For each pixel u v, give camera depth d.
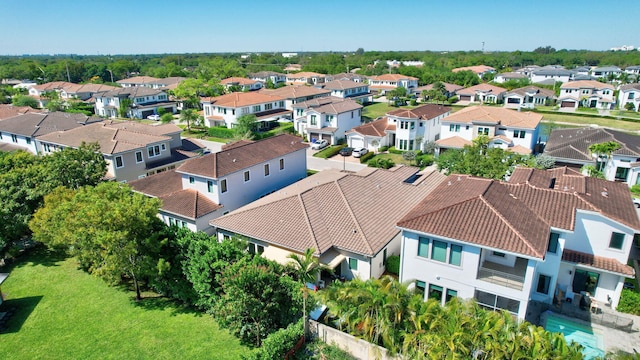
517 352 18.16
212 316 28.75
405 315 21.61
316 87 118.88
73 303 30.91
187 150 62.38
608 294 28.47
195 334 26.78
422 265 27.16
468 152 47.31
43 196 39.28
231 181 43.16
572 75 158.50
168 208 41.00
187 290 29.59
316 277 29.77
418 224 26.42
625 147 51.06
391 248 33.75
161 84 149.25
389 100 124.50
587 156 52.41
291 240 31.45
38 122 67.81
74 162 41.66
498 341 18.78
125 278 34.59
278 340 22.73
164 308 30.02
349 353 23.22
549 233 25.30
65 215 30.59
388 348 21.48
